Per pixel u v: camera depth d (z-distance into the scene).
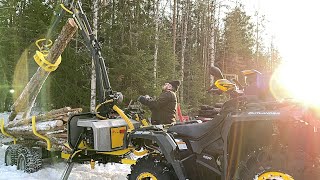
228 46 33.34
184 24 31.06
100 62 5.66
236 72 33.28
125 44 15.17
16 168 6.77
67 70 13.23
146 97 6.76
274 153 3.52
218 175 4.23
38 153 6.64
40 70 6.09
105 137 5.16
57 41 5.60
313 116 3.59
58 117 6.29
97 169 6.77
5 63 13.15
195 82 24.11
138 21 17.78
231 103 4.11
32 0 13.15
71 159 5.34
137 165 4.58
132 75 14.73
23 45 13.05
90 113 5.63
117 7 17.25
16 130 6.73
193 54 30.11
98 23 15.45
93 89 13.12
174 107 6.71
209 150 4.25
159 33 18.81
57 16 5.87
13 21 13.63
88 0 14.43
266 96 4.14
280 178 3.40
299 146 3.62
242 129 4.02
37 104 12.90
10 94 14.33
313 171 3.30
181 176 4.19
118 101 5.64
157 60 19.08
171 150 4.26
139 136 4.62
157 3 20.56
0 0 13.74
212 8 30.86
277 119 3.59
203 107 8.69
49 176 6.21
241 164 3.73
